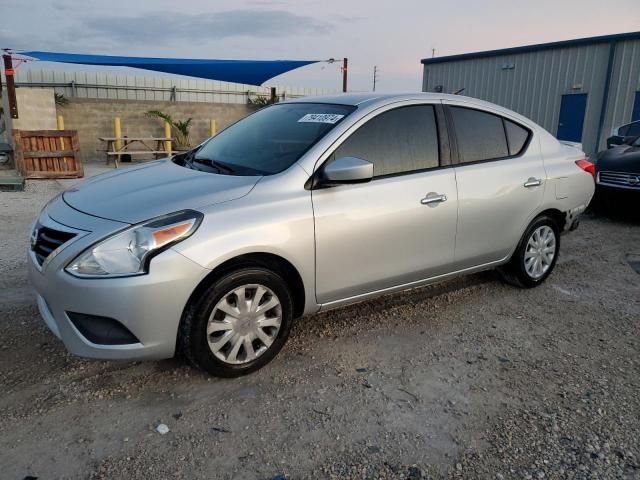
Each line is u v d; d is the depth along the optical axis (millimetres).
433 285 4789
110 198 3123
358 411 2873
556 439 2668
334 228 3309
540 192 4473
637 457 2545
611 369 3377
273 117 4086
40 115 13250
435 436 2682
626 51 15008
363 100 3781
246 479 2363
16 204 8211
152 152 15594
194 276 2816
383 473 2416
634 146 8188
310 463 2471
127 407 2855
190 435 2646
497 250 4320
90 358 2826
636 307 4406
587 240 6594
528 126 4598
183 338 2965
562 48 16500
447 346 3645
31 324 3744
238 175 3342
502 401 2998
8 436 2592
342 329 3861
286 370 3275
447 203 3840
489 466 2473
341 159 3234
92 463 2430
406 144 3754
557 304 4434
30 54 12492
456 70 19875
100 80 21406
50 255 2820
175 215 2859
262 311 3145
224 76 15891
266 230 3029
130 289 2691
